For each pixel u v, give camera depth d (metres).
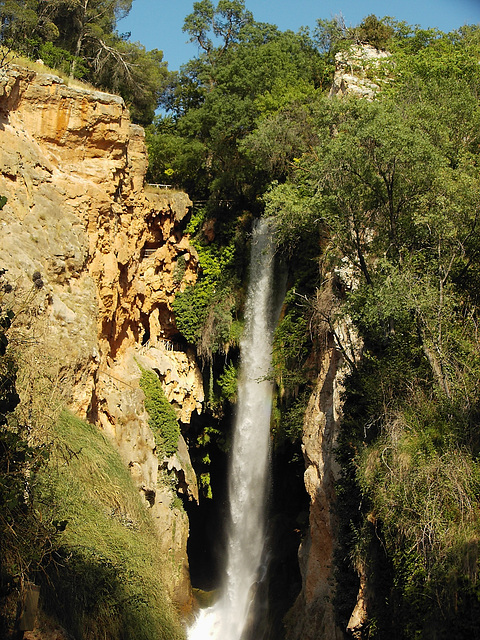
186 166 36.06
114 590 17.22
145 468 27.88
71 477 19.28
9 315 14.34
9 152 25.27
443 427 16.31
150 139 37.59
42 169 26.53
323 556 24.75
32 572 14.05
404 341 18.33
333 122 20.61
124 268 30.25
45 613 14.30
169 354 32.97
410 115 21.27
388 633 16.17
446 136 20.80
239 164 34.53
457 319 18.77
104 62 39.03
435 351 17.59
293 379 28.16
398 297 17.53
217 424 34.59
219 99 35.12
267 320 32.97
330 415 24.73
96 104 28.45
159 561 21.62
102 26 40.62
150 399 30.02
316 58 39.00
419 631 14.75
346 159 19.34
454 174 19.92
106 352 28.44
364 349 21.42
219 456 35.38
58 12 37.91
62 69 34.00
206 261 34.03
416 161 18.95
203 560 35.66
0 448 13.28
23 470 13.93
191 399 33.22
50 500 15.76
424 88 23.48
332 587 23.25
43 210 25.59
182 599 28.56
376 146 19.08
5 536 12.88
